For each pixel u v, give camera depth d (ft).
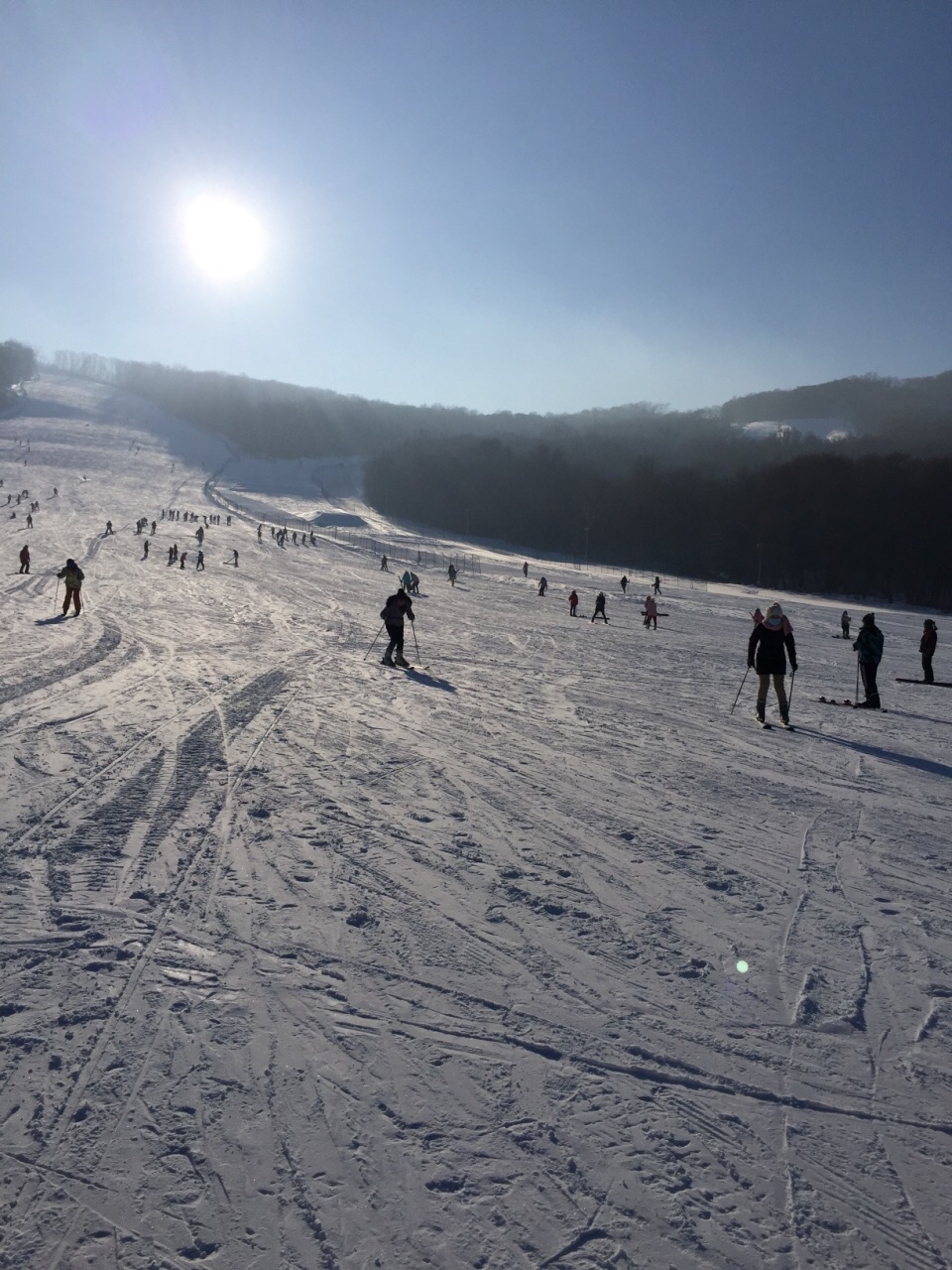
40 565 112.16
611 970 12.77
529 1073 10.25
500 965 12.82
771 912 15.12
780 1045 10.96
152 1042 10.52
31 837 17.35
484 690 40.52
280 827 18.63
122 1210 7.98
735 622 114.83
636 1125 9.38
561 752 27.22
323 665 45.85
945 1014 11.81
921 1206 8.34
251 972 12.34
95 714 29.86
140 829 18.12
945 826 20.57
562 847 18.12
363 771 23.72
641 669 53.83
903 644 98.78
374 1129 9.16
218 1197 8.19
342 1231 7.83
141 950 12.87
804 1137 9.27
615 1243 7.79
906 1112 9.72
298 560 166.50
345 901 14.92
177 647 50.26
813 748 29.84
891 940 14.11
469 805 20.97
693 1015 11.60
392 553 217.77
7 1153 8.62
